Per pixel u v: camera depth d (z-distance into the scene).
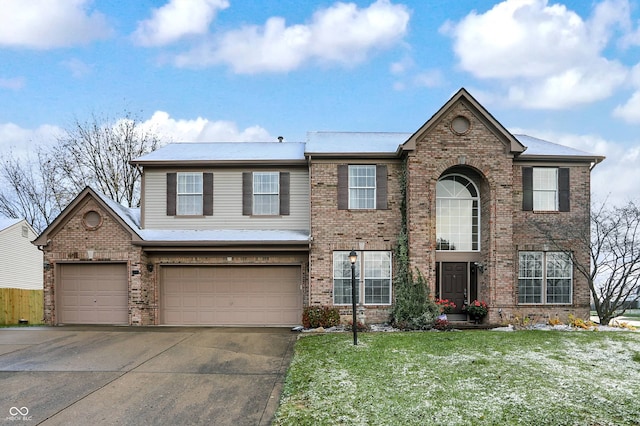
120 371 8.10
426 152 13.49
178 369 8.24
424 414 5.87
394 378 7.45
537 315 13.95
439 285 14.22
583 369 8.09
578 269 13.93
